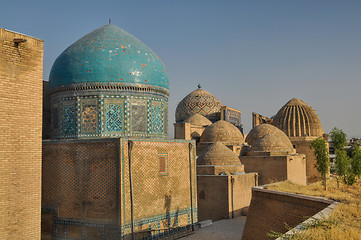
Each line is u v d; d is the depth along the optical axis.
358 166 16.34
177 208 13.09
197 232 13.67
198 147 23.20
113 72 12.57
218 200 16.89
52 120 13.45
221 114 28.22
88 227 10.86
